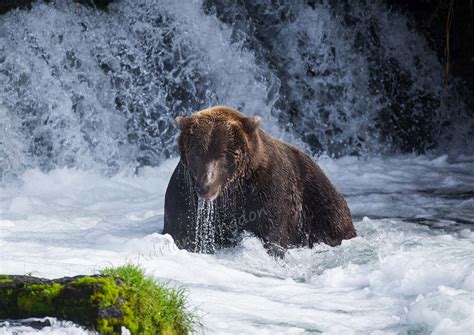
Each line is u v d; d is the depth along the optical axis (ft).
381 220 50.44
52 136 64.44
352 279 34.17
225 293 30.63
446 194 61.87
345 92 81.76
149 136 69.41
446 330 24.64
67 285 22.49
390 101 84.53
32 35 67.21
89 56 69.05
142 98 70.13
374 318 27.96
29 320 21.90
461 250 36.11
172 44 72.59
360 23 85.25
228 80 74.23
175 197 39.45
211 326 25.44
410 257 34.06
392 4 88.58
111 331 21.76
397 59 86.63
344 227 44.19
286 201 40.37
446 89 84.69
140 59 71.10
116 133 68.03
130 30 71.87
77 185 60.75
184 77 72.33
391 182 67.05
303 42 80.69
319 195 43.24
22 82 65.31
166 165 67.77
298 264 39.14
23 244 37.73
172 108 71.46
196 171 36.91
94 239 40.88
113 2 72.64
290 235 41.39
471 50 89.97
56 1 69.67
